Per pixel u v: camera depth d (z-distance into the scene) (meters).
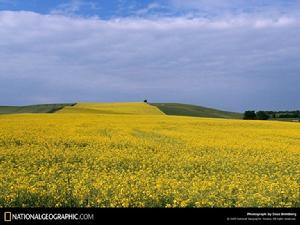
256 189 11.94
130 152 19.77
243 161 17.98
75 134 26.25
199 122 43.78
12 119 40.25
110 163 16.92
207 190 11.55
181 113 81.00
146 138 26.64
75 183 12.15
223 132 32.91
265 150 22.09
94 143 22.53
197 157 18.38
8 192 10.70
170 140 25.62
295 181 13.23
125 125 36.38
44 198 10.57
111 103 90.81
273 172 16.44
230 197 11.05
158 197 10.76
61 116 47.28
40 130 28.03
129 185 11.93
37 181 12.27
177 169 16.09
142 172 14.53
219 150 21.53
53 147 20.95
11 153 18.11
